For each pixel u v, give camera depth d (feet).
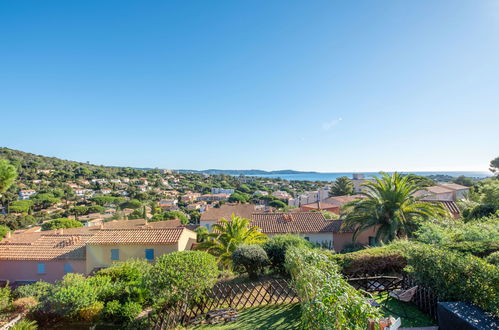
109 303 37.68
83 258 72.59
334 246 82.02
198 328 31.53
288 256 34.45
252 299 37.47
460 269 23.21
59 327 38.09
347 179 220.84
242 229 62.85
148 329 33.73
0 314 38.63
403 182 62.80
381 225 65.21
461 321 19.52
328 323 14.58
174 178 631.56
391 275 37.27
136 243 71.87
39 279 72.43
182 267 34.47
